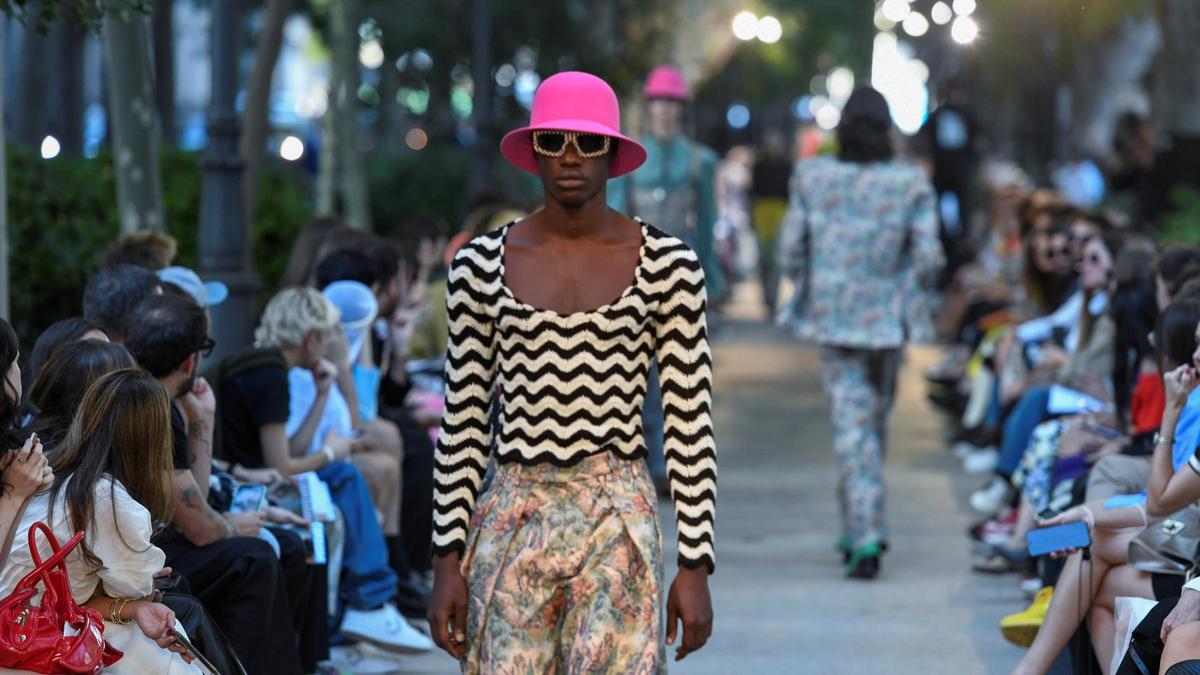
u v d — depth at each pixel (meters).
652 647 6.85
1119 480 10.80
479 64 28.39
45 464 7.46
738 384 27.66
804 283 14.85
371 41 33.34
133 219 14.30
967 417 20.44
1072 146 35.50
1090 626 9.98
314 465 11.33
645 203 17.97
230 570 9.16
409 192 34.38
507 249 7.04
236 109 14.77
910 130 37.53
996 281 24.88
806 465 20.20
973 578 14.37
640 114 34.03
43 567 7.15
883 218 14.37
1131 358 12.17
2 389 7.38
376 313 12.88
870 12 55.72
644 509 6.98
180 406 9.57
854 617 12.98
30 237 15.41
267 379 10.95
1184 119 22.89
